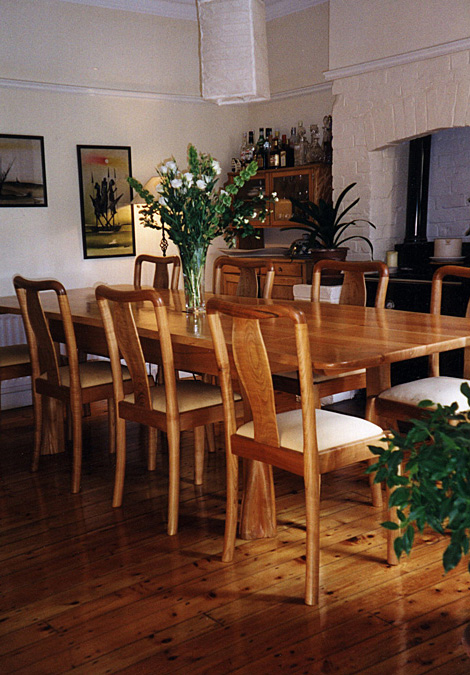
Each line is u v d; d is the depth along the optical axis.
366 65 4.58
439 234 4.82
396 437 1.42
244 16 2.81
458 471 1.30
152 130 5.62
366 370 2.77
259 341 2.11
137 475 3.39
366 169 4.71
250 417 2.60
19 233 5.02
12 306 3.74
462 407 2.49
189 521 2.83
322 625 2.05
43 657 1.94
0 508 3.02
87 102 5.25
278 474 3.34
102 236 5.42
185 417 2.71
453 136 4.65
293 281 5.10
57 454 3.74
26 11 4.88
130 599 2.23
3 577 2.41
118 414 2.95
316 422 2.32
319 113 5.48
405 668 1.84
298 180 5.36
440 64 4.16
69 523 2.84
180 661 1.90
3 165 4.89
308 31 5.41
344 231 4.91
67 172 5.20
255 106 6.07
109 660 1.92
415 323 2.74
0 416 4.48
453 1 4.04
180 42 5.70
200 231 3.12
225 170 6.09
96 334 3.35
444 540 2.59
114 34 5.32
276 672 1.84
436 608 2.12
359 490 3.10
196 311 3.20
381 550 2.51
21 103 4.94
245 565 2.44
